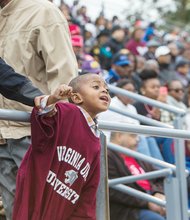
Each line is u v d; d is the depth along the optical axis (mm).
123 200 8672
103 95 5203
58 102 5082
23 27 5863
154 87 12461
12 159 5746
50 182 4957
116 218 8711
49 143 4930
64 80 5773
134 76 13625
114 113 9766
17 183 5000
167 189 8062
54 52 5797
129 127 5789
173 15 36000
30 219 4922
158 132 6016
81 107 5223
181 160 8117
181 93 14016
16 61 5859
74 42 12055
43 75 5918
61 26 5883
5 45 5902
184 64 18500
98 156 5219
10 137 5633
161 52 17703
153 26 24312
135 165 9203
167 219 8047
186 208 8047
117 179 8273
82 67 12625
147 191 9266
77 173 5062
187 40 25875
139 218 8711
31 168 4938
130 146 9398
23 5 5934
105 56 17203
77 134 5043
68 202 5059
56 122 4930
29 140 5645
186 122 12664
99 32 19516
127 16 24172
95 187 5234
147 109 11328
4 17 5965
